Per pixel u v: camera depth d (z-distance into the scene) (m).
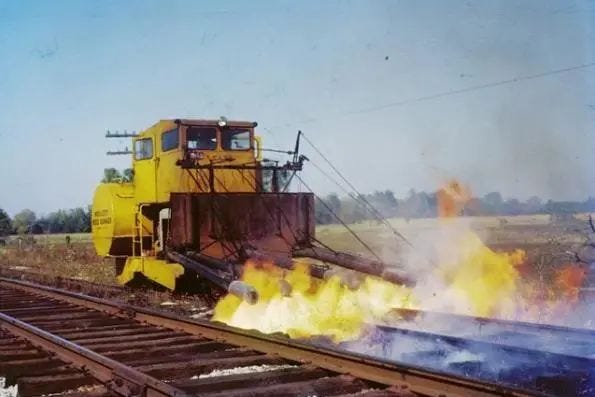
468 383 5.13
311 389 5.80
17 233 66.19
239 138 15.04
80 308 12.75
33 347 8.62
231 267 11.87
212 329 8.77
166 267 13.64
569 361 7.04
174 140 14.60
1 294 15.98
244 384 6.13
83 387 6.50
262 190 14.68
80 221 67.56
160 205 15.06
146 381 5.84
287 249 13.76
